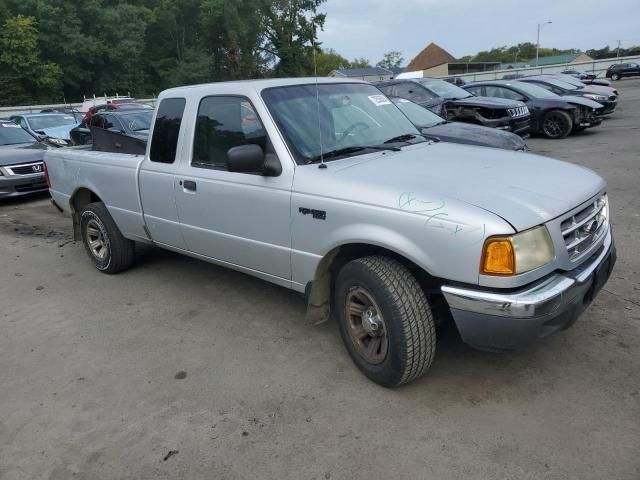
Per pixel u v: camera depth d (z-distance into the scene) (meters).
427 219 2.79
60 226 7.89
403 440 2.78
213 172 3.96
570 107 12.85
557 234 2.79
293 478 2.59
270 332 4.07
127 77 48.50
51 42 43.00
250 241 3.80
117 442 2.94
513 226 2.63
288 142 3.53
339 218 3.16
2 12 41.41
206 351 3.85
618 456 2.57
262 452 2.78
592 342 3.57
